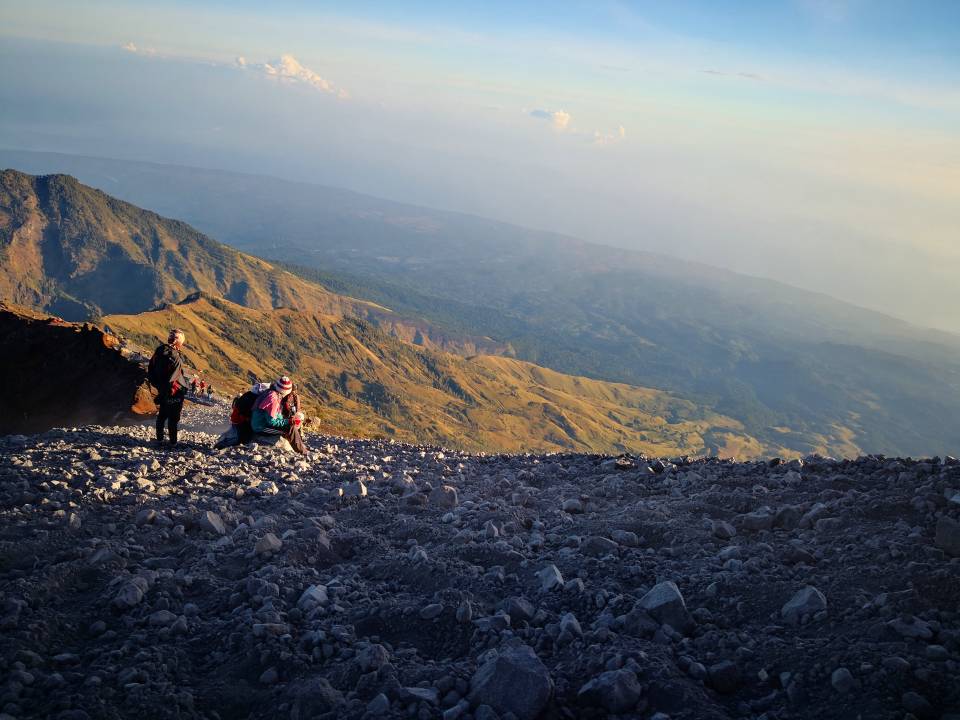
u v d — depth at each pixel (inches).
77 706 153.6
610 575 246.1
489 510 352.8
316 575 250.5
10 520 300.4
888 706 146.6
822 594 204.7
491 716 152.3
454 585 237.3
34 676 166.7
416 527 315.3
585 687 163.5
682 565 253.9
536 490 431.8
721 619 205.9
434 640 199.9
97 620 205.0
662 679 165.6
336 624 207.0
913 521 281.3
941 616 184.7
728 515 335.0
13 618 192.1
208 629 201.8
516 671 161.8
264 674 176.9
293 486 419.2
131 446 543.8
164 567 254.5
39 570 233.8
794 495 348.2
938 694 149.9
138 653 181.6
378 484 439.5
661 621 201.5
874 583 212.4
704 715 152.8
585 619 211.6
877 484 352.5
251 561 262.7
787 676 166.2
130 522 313.7
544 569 246.1
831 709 151.4
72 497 341.1
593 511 363.9
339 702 161.3
